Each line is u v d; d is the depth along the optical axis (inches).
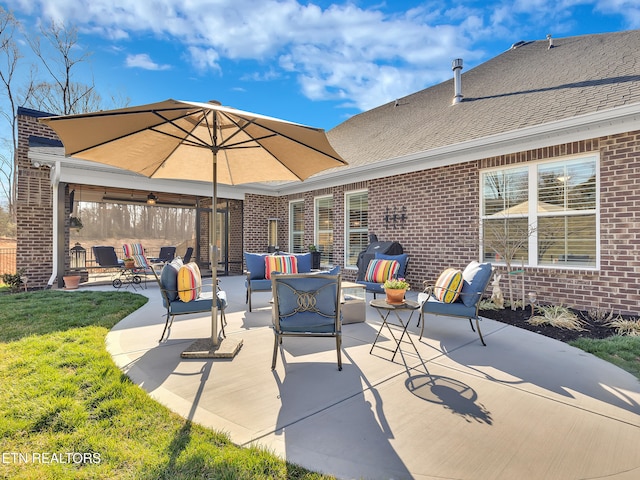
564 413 97.0
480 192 274.7
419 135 348.5
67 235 390.3
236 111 122.4
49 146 345.4
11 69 629.6
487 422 92.2
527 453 79.1
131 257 401.7
